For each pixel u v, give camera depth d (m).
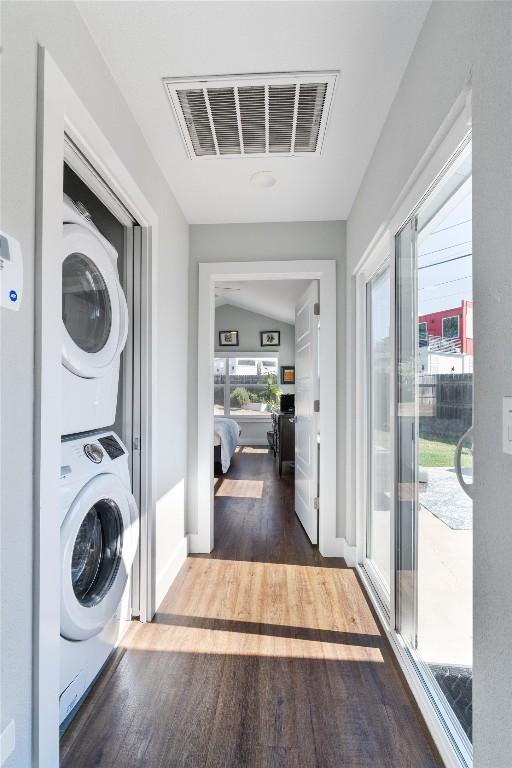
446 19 1.14
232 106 1.74
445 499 1.34
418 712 1.45
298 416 3.65
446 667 1.34
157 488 2.15
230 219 2.88
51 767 1.08
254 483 4.88
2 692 0.92
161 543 2.25
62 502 1.28
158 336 2.19
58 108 1.12
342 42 1.42
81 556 1.52
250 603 2.20
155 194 2.14
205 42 1.42
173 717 1.43
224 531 3.31
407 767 1.25
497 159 0.86
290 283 4.95
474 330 0.98
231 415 8.09
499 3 0.85
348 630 1.95
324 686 1.58
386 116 1.81
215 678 1.62
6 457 0.93
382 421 2.20
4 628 0.92
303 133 1.93
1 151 0.91
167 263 2.38
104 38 1.40
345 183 2.39
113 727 1.38
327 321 2.86
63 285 1.44
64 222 1.46
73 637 1.37
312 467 3.06
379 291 2.28
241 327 8.19
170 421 2.44
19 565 0.98
